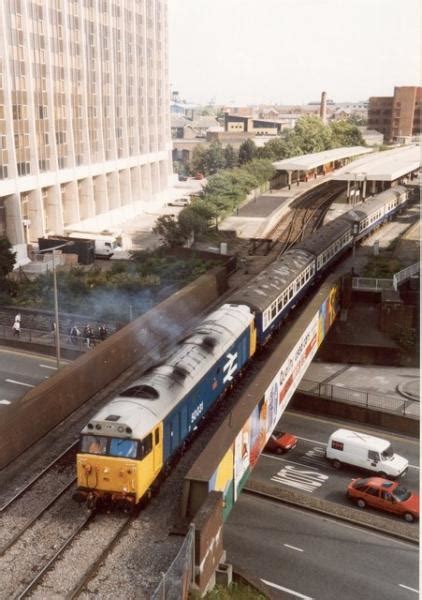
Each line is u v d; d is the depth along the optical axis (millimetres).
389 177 89250
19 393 42719
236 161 147375
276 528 30547
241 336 37344
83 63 92250
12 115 75812
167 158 127250
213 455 24875
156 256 71688
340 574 27328
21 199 81625
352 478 35844
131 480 24219
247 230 86375
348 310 57156
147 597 20906
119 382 39250
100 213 101938
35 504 26422
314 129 137625
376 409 42656
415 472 36781
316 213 94312
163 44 120750
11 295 61000
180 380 28969
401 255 70188
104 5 97125
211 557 22938
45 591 21297
